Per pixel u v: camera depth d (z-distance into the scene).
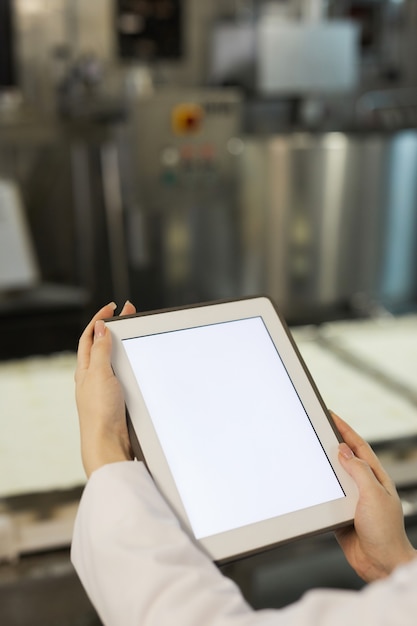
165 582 0.64
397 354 2.08
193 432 0.78
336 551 2.02
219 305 0.86
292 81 3.97
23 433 1.59
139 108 3.44
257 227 4.21
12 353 3.47
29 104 4.30
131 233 4.20
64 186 4.09
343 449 0.82
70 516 1.29
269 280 4.32
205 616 0.62
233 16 4.57
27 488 1.35
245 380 0.83
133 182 3.53
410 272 4.57
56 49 4.29
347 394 1.75
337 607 0.58
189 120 3.50
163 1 4.44
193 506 0.74
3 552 1.26
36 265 4.13
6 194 3.91
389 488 0.83
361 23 4.73
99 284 4.28
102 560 0.67
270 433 0.81
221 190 3.68
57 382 1.90
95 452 0.74
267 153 4.07
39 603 1.30
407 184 4.38
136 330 0.81
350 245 4.38
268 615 0.63
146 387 0.79
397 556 0.76
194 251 4.27
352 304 4.51
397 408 1.66
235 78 4.11
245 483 0.77
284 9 4.53
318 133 4.14
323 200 4.24
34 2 4.20
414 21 4.88
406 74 4.96
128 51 4.46
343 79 4.05
